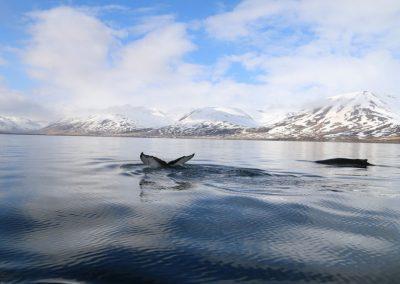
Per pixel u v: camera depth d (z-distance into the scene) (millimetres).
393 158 74250
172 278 11781
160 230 16312
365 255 13945
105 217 18312
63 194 24172
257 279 11867
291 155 78250
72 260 12922
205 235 15758
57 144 124312
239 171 37344
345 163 52781
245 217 18672
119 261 12906
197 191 25609
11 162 47812
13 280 11367
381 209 21375
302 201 22938
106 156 61562
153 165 39844
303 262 13203
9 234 15516
